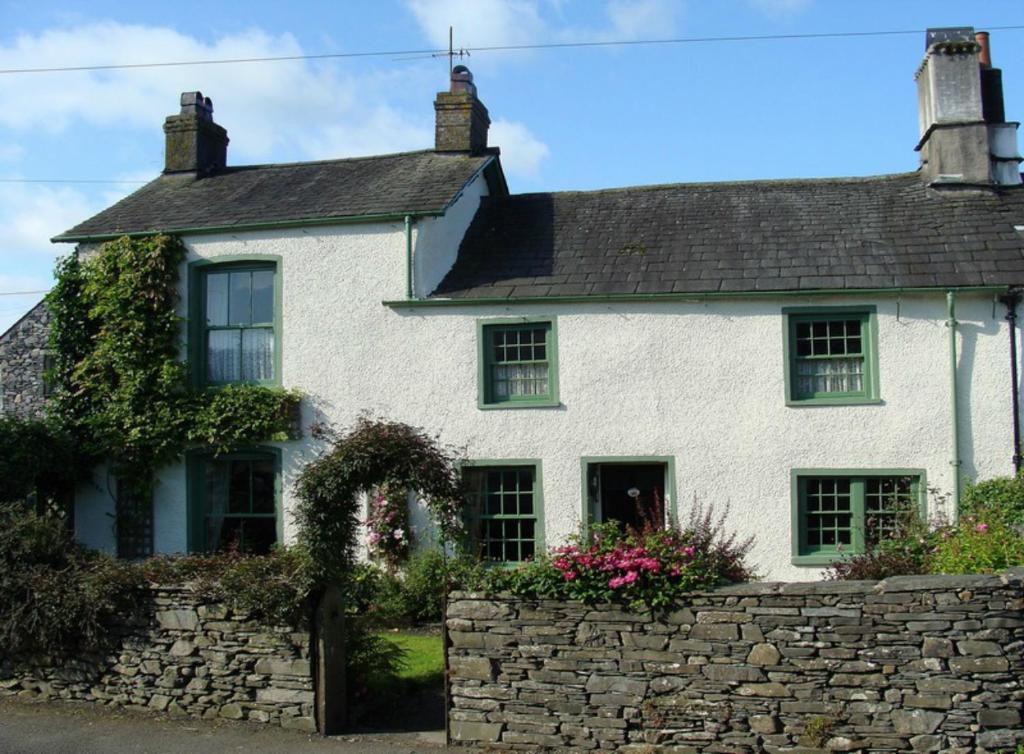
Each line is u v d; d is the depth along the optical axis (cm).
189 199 1714
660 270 1460
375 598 1344
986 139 1578
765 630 779
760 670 778
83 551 1069
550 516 1428
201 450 1544
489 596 838
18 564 994
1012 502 1218
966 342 1346
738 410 1391
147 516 1565
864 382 1384
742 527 1378
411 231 1489
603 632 810
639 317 1422
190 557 1026
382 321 1498
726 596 788
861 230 1507
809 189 1678
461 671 842
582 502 1420
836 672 766
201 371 1578
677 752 788
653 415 1411
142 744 861
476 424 1458
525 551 1449
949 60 1600
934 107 1600
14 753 841
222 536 1559
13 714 944
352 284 1512
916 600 758
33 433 1465
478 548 1370
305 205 1584
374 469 1048
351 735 885
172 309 1569
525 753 820
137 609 957
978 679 747
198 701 931
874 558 1025
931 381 1351
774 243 1496
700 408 1399
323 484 993
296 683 898
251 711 912
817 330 1404
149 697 949
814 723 764
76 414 1584
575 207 1714
